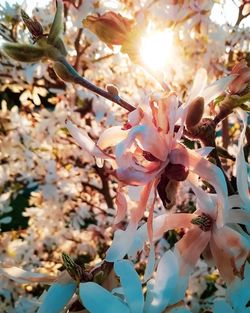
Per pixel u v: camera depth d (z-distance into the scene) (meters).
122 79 0.52
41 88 0.52
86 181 0.55
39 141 0.52
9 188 0.54
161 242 0.43
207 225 0.15
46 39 0.17
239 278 0.15
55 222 0.54
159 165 0.14
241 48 0.44
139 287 0.14
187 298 0.43
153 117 0.14
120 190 0.15
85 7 0.43
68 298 0.15
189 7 0.36
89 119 0.53
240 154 0.15
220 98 0.17
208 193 0.16
